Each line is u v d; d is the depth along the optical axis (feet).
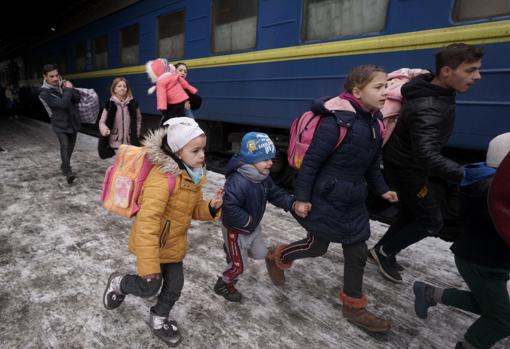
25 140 22.88
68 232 9.05
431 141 5.16
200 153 4.46
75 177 13.64
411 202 6.38
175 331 5.34
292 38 11.68
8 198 11.51
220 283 6.23
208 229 9.48
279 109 12.50
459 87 5.05
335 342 5.52
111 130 11.91
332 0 10.53
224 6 14.03
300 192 5.18
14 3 31.91
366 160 5.11
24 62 48.44
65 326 5.60
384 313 6.29
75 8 26.99
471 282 4.36
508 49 7.27
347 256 5.56
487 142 7.82
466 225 4.39
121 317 5.84
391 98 6.10
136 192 4.38
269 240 9.01
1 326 5.57
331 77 10.73
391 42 9.20
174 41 17.04
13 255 7.80
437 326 5.97
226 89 14.47
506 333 4.31
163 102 10.46
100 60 25.02
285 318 6.03
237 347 5.33
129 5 19.90
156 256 4.31
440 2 8.24
